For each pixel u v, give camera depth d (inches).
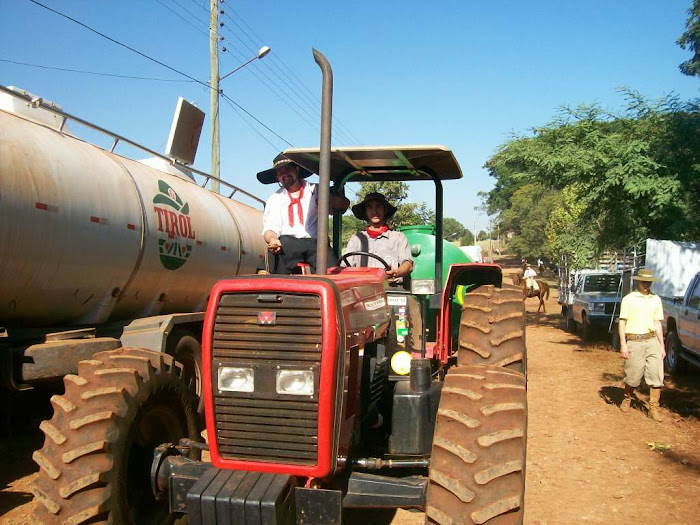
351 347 131.0
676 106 591.8
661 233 634.2
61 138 243.3
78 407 133.8
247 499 111.0
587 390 373.1
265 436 121.2
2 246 200.5
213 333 123.6
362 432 154.9
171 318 257.1
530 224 2181.3
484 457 116.9
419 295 202.4
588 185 639.8
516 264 2662.4
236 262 356.2
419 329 191.6
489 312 178.2
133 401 136.4
